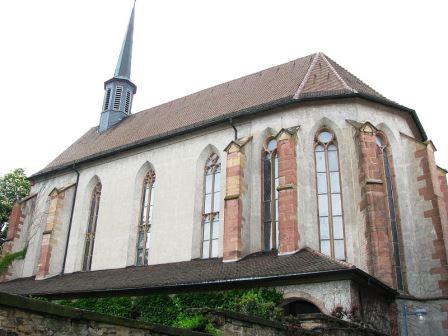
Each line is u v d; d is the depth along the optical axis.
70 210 34.66
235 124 28.22
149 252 29.16
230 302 19.91
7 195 47.47
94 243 32.28
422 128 28.55
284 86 29.77
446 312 22.55
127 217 31.20
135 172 32.22
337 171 24.95
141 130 35.91
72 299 25.42
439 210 24.28
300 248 22.38
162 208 29.75
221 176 27.94
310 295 18.56
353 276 17.91
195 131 30.00
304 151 25.14
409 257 23.97
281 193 23.09
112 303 23.62
